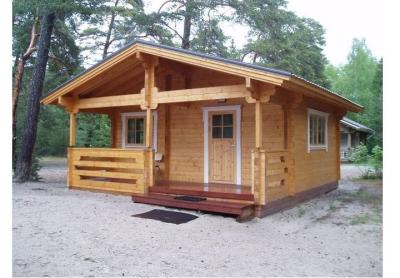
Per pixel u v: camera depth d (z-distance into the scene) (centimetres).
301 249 480
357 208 752
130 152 817
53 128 2483
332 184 1030
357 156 1373
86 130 2225
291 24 1909
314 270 402
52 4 1012
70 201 757
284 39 1816
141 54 770
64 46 1450
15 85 1213
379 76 1867
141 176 798
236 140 839
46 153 2572
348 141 2061
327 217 671
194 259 428
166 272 385
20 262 396
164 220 604
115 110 1066
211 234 536
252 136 820
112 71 859
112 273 378
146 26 1625
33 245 456
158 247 469
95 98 881
